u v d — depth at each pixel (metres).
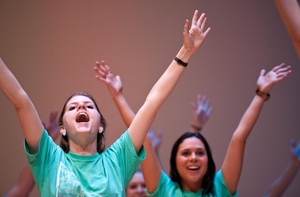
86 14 11.02
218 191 7.79
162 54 11.03
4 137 10.52
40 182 6.09
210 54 11.17
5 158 10.46
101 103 10.70
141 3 11.15
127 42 11.02
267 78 7.90
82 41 10.94
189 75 11.08
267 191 10.17
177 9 11.17
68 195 5.95
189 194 7.70
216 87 11.09
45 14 10.95
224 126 11.01
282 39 11.31
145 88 10.91
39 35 10.88
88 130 6.25
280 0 6.18
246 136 7.76
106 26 11.03
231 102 11.09
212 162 7.86
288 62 11.28
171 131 10.88
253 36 11.29
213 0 11.27
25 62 10.77
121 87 7.73
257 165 11.05
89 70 10.86
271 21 11.34
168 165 10.77
